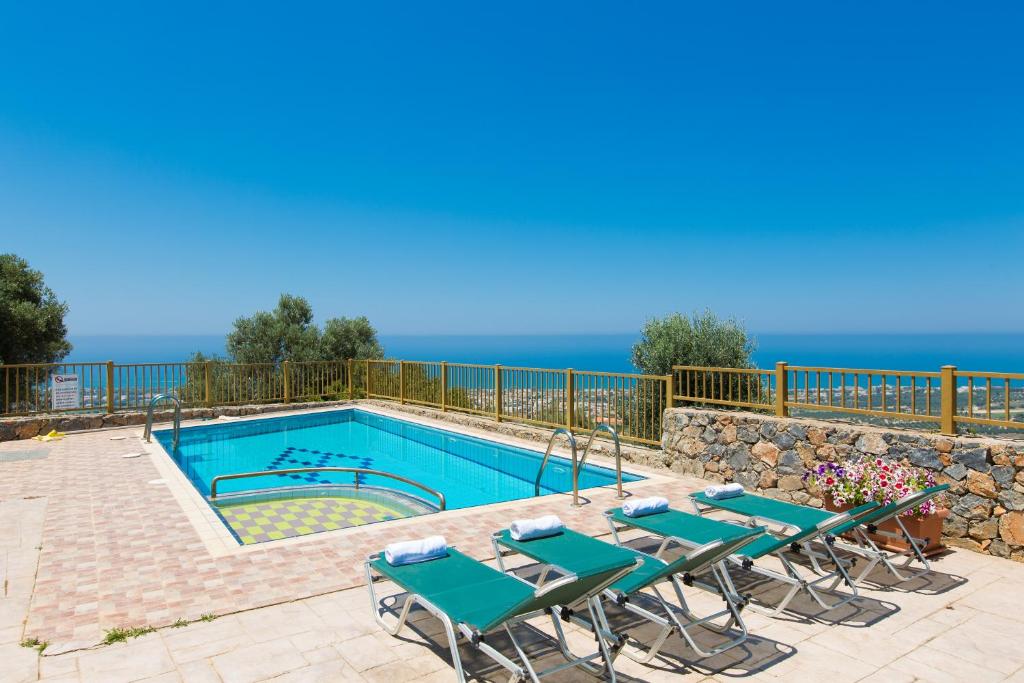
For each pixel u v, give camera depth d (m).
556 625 3.49
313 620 3.99
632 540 5.68
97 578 4.68
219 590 4.46
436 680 3.28
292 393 15.65
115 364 12.95
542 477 9.41
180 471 8.63
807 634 3.91
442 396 13.70
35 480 8.06
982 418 5.64
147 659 3.46
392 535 5.78
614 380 9.73
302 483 9.31
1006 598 4.49
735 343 12.39
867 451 6.33
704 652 3.60
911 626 4.03
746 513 5.02
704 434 8.15
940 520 5.50
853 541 5.70
